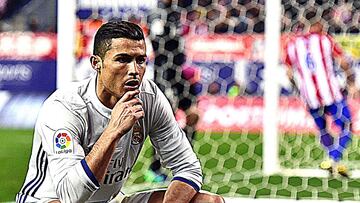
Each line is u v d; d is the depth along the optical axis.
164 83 8.70
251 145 10.74
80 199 4.27
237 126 11.45
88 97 4.48
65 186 4.26
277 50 7.81
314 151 10.12
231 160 9.88
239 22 11.33
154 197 4.93
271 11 7.76
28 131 11.45
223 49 11.33
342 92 8.91
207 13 11.07
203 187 8.01
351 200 7.33
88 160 4.22
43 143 4.43
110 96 4.44
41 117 4.47
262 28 11.37
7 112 11.84
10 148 10.34
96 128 4.49
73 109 4.44
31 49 12.05
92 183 4.23
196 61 11.12
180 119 8.77
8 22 12.18
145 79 4.74
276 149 8.20
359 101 10.41
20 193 4.68
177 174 4.87
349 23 10.46
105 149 4.21
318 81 8.55
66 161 4.34
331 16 10.30
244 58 11.41
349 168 8.97
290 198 7.43
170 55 8.70
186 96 8.76
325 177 8.38
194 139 9.83
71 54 6.62
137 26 4.35
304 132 10.87
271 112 8.03
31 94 11.96
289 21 10.12
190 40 10.86
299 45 8.55
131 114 4.25
